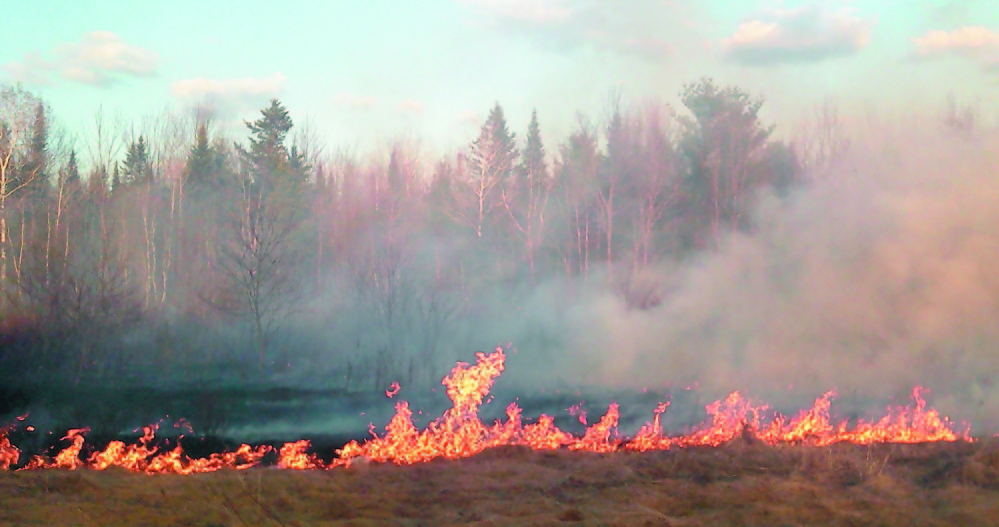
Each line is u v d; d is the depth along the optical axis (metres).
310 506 6.79
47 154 31.22
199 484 7.31
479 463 8.76
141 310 21.62
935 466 7.92
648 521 6.11
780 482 7.20
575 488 7.43
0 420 12.68
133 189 33.25
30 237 25.12
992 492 6.81
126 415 12.71
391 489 7.45
